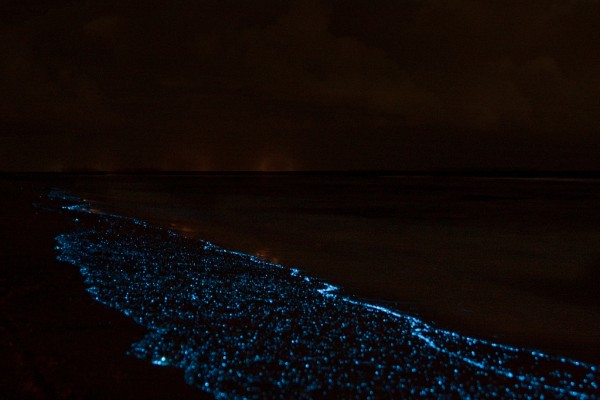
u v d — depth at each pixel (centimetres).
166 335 641
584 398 551
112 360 548
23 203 2150
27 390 458
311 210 3166
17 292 763
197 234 1816
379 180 12106
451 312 885
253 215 2778
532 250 1666
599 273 1273
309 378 555
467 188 7231
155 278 951
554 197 4891
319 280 1091
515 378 596
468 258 1494
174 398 480
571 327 812
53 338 590
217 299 842
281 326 725
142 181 9412
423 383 566
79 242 1273
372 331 738
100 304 738
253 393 510
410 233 2095
